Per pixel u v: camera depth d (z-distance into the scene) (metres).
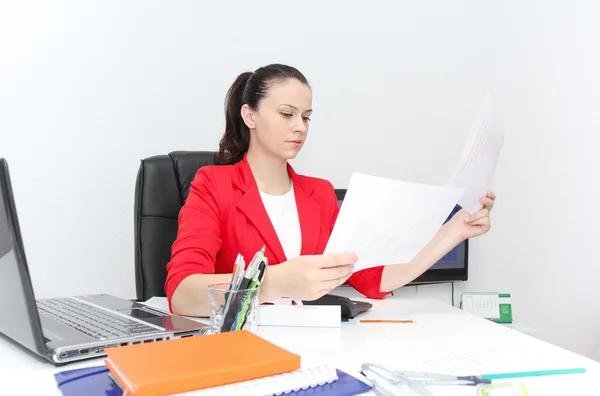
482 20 2.21
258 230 1.30
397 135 2.17
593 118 2.15
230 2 2.05
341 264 0.92
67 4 1.87
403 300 1.30
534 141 2.18
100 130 1.92
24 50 1.82
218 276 1.05
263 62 2.08
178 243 1.20
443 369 0.74
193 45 2.02
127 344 0.80
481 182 1.10
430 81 2.20
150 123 1.98
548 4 2.17
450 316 1.10
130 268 1.96
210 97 2.04
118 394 0.62
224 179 1.34
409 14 2.18
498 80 2.21
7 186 0.68
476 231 1.22
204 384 0.60
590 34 2.14
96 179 1.91
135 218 1.48
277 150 1.31
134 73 1.95
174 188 1.51
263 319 1.00
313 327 0.99
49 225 1.86
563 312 2.18
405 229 0.91
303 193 1.43
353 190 0.86
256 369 0.63
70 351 0.74
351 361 0.77
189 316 1.07
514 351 0.83
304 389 0.63
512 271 2.16
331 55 2.12
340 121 2.13
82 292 1.90
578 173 2.16
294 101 1.28
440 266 1.97
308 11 2.11
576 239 2.17
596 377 0.70
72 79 1.88
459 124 2.22
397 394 0.63
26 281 0.71
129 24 1.94
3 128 1.80
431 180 2.20
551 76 2.17
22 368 0.74
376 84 2.16
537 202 2.17
